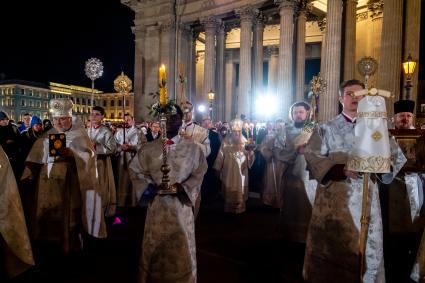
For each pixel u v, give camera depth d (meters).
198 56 37.88
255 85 26.92
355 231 3.79
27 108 61.12
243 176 9.70
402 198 5.69
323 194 4.04
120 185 9.55
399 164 3.90
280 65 22.22
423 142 5.12
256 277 5.20
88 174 5.59
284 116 21.69
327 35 18.45
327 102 18.08
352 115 4.00
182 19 29.95
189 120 8.10
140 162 4.02
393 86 16.19
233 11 26.66
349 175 3.68
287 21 22.03
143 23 32.34
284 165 6.84
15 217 4.22
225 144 9.59
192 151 3.96
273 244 6.80
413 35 16.41
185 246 3.88
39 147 5.56
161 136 3.96
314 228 4.11
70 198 5.64
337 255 3.88
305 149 4.14
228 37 35.69
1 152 4.20
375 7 22.88
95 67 7.84
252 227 8.10
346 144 3.89
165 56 30.66
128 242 6.80
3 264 4.47
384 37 16.55
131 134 9.64
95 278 5.13
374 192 3.84
